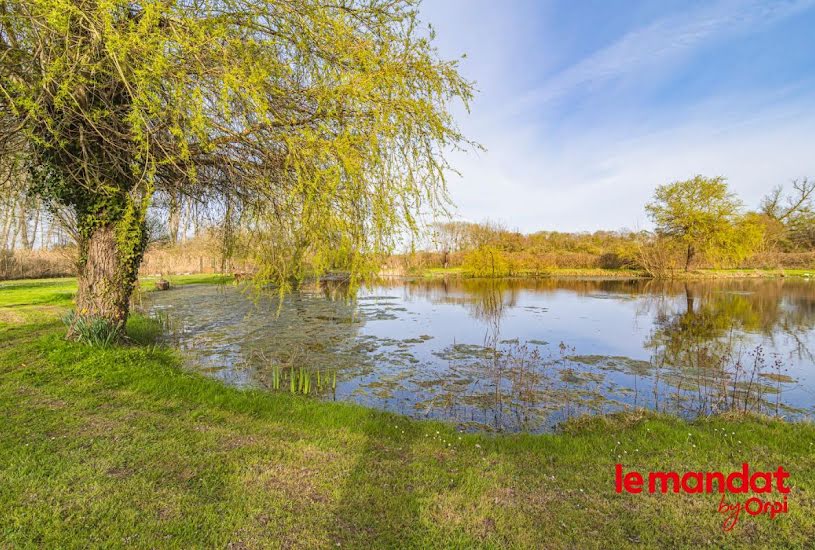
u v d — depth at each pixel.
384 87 4.64
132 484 2.92
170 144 5.24
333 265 5.46
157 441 3.65
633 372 7.79
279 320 12.98
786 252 40.62
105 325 6.54
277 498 2.86
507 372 7.68
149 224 8.01
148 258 24.00
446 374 7.54
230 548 2.34
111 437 3.69
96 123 5.06
